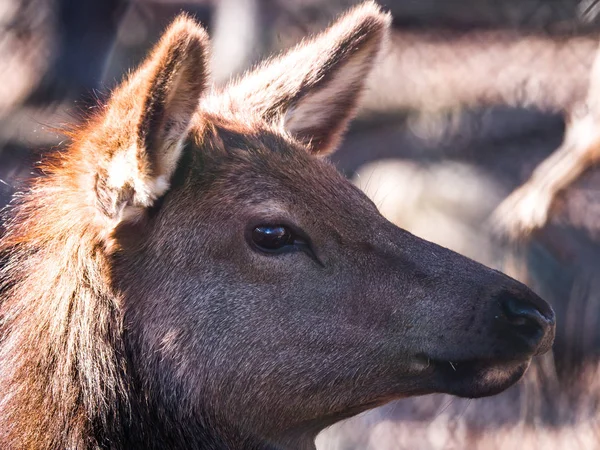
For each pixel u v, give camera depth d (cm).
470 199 2509
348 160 3067
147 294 1089
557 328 2073
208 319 1092
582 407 1986
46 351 1098
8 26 3173
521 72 3219
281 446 1146
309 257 1115
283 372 1109
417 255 1131
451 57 3338
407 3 3366
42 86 2862
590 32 3106
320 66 1298
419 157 3006
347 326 1109
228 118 1208
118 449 1089
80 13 2862
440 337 1102
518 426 2052
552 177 1973
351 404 1133
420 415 2209
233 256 1098
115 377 1088
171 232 1091
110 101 1118
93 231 1086
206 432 1108
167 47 986
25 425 1094
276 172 1129
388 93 3284
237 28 2953
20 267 1149
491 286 1112
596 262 2244
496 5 3278
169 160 1069
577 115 1977
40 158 1270
